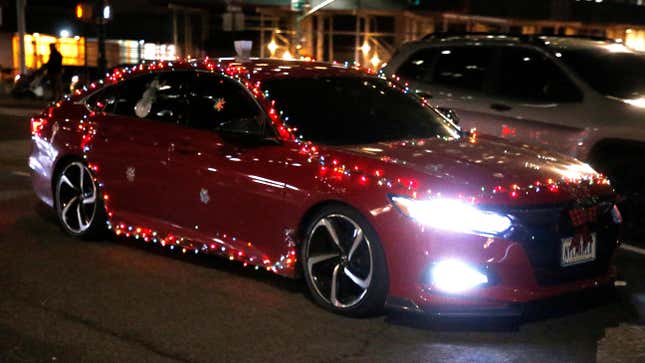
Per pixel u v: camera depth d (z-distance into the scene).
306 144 5.82
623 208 7.96
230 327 5.33
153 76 7.00
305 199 5.63
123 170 6.92
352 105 6.38
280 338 5.14
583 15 30.69
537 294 5.11
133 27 31.38
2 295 5.91
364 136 6.07
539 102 8.44
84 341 5.07
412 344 5.07
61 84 25.33
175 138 6.54
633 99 8.19
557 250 5.20
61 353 4.89
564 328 5.39
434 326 5.36
